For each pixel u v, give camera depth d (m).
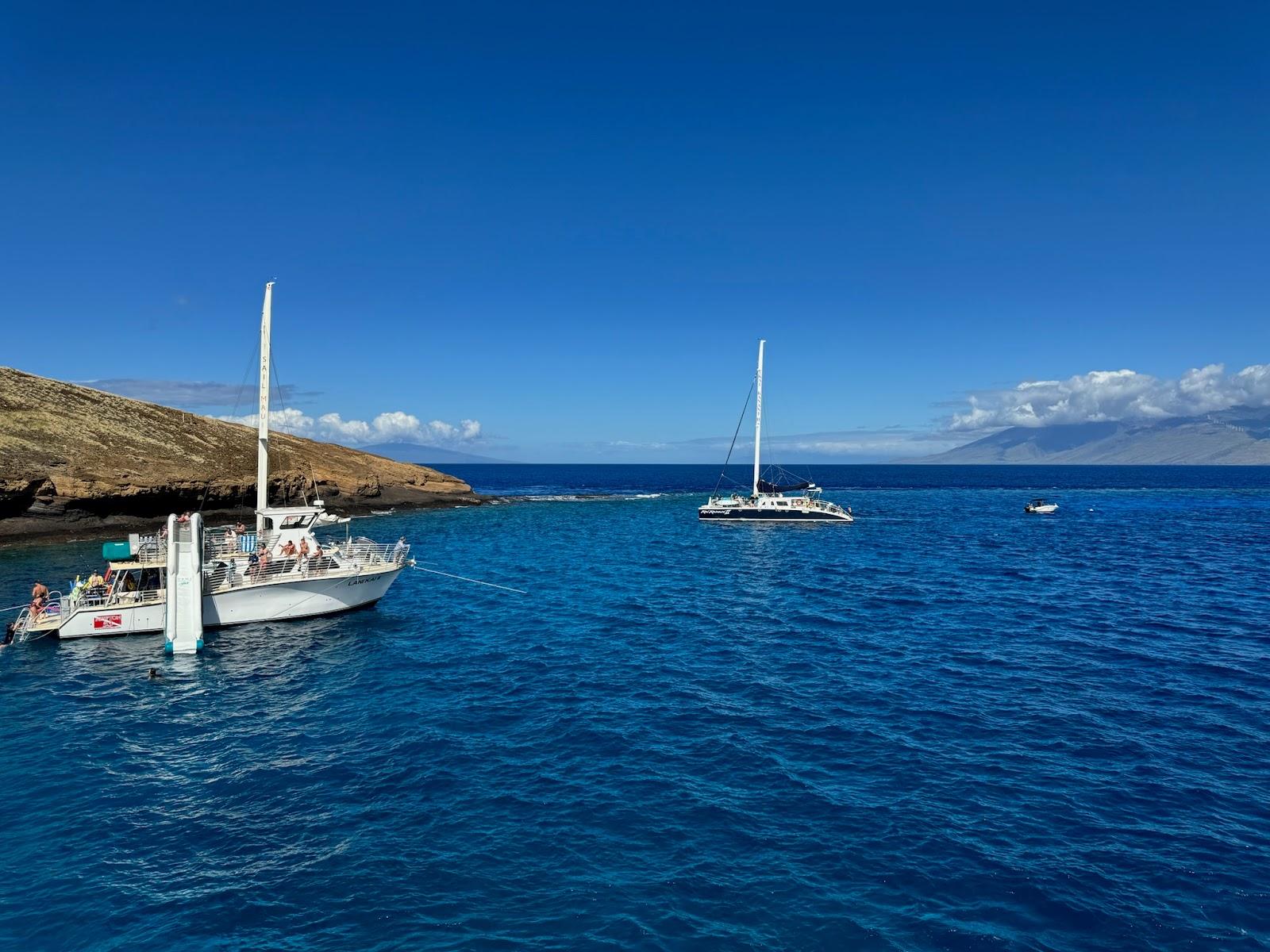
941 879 14.27
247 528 36.16
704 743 20.45
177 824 16.28
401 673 26.83
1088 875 14.41
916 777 18.42
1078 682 25.67
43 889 13.98
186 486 72.25
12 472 59.88
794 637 31.84
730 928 12.85
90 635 30.91
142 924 12.97
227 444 89.62
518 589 42.84
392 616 35.75
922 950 12.36
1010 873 14.45
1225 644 30.62
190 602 29.42
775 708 23.16
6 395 72.56
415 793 17.62
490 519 88.81
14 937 12.63
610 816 16.50
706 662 28.17
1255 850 15.30
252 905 13.48
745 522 84.62
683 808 16.84
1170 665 27.73
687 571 49.81
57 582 42.84
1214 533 73.88
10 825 16.27
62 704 23.67
